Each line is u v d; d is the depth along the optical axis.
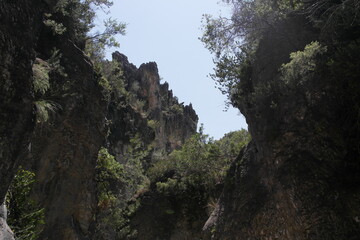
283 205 8.52
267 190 9.60
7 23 5.63
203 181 22.09
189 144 23.78
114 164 19.80
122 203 22.77
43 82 9.32
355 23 8.12
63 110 13.83
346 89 8.02
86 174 15.12
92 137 15.56
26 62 6.11
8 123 5.70
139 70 49.16
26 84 6.07
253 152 11.67
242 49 13.64
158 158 34.00
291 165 8.52
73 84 14.55
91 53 19.25
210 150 22.27
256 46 13.28
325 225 7.23
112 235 21.33
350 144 7.71
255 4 12.37
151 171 25.97
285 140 8.98
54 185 13.59
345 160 7.67
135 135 30.62
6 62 5.56
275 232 8.69
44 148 13.26
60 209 13.65
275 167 9.12
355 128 7.66
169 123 50.59
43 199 13.01
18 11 5.98
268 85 10.29
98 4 18.06
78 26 17.16
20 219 9.21
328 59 8.44
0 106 5.51
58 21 15.37
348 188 7.29
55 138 13.68
